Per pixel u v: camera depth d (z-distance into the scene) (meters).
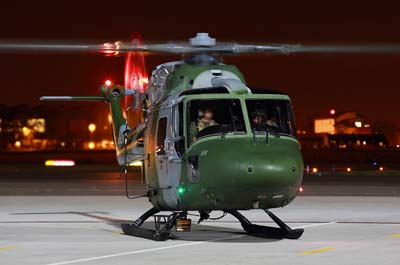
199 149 21.20
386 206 35.62
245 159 20.56
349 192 46.69
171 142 22.09
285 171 20.58
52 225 27.58
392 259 19.00
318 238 23.23
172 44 21.75
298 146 21.59
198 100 21.64
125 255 19.81
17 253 20.33
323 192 46.62
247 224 24.36
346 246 21.36
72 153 166.50
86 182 61.25
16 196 43.97
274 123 21.61
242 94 21.72
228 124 21.31
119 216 31.19
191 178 21.38
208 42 21.94
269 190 20.70
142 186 55.03
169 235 22.84
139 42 20.84
